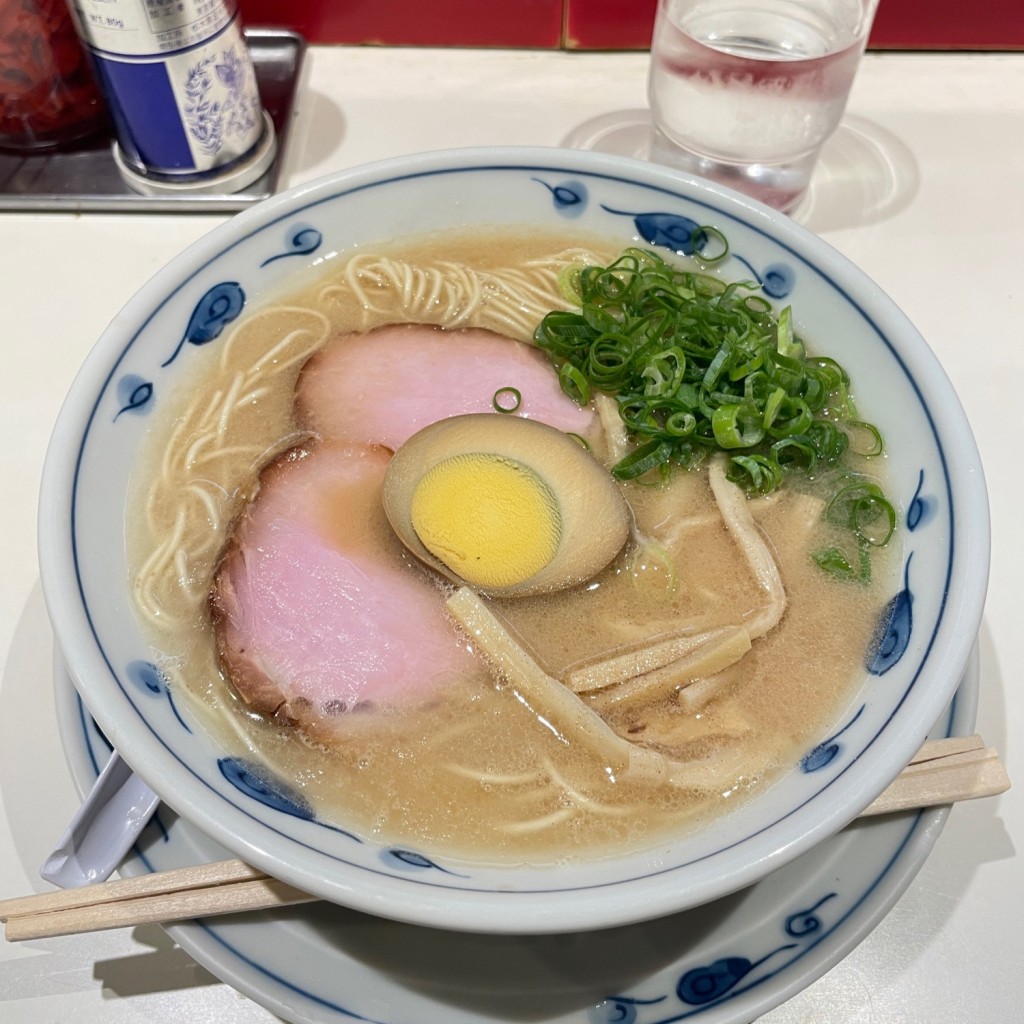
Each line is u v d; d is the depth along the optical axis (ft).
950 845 0.84
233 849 0.64
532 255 1.08
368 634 0.86
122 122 1.18
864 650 0.82
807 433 0.91
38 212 1.24
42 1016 0.78
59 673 0.81
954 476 0.81
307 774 0.78
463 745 0.80
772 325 0.97
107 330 0.89
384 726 0.81
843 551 0.87
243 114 1.20
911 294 1.17
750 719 0.79
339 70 1.40
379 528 0.92
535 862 0.73
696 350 0.94
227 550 0.88
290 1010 0.71
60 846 0.75
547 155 1.03
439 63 1.41
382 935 0.74
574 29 1.40
